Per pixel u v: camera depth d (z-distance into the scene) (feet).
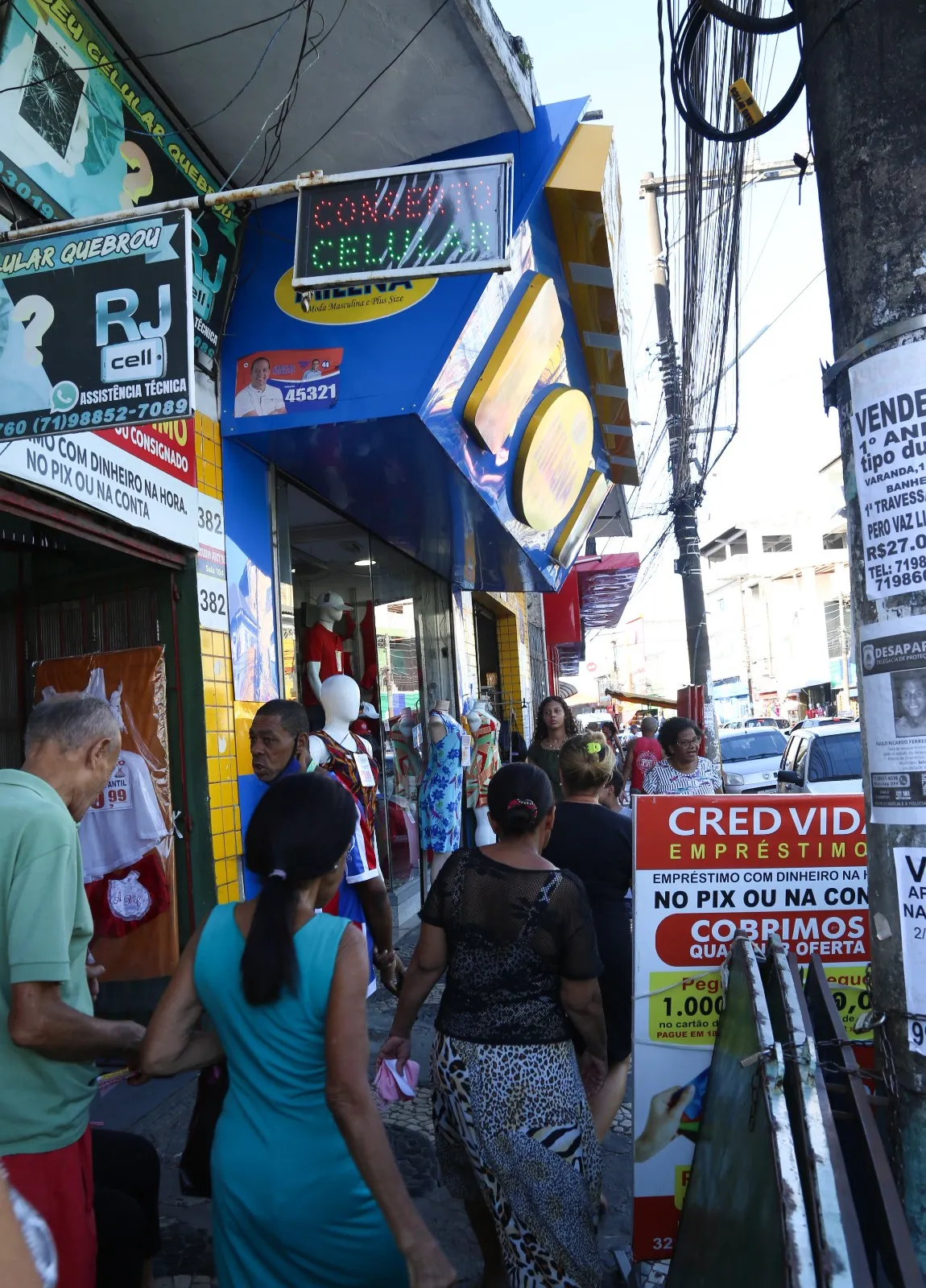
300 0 13.39
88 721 7.45
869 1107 6.27
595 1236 8.10
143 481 14.49
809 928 9.23
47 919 6.43
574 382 25.25
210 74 14.82
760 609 174.09
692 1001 9.14
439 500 22.11
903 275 6.89
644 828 9.28
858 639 7.14
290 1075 5.93
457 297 16.70
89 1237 6.89
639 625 243.60
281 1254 5.82
